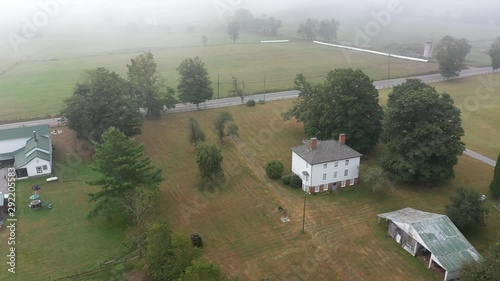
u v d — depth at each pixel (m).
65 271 48.09
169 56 183.75
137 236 49.03
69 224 57.50
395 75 138.62
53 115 102.94
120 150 56.94
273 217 58.94
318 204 62.03
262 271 48.12
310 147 66.12
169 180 69.94
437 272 47.50
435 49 159.75
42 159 70.56
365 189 66.25
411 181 68.00
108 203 54.97
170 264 41.00
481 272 40.19
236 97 117.00
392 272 47.84
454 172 71.69
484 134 89.31
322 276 47.41
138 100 96.56
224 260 50.00
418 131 63.22
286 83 133.75
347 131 74.12
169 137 89.00
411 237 50.56
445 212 55.19
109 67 160.50
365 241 53.38
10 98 119.00
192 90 101.88
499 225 56.25
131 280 46.19
